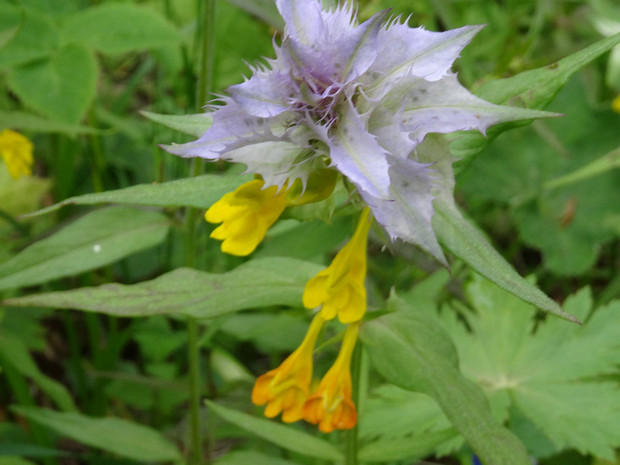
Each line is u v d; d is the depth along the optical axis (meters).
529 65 0.23
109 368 0.24
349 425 0.15
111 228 0.19
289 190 0.14
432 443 0.17
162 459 0.20
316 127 0.13
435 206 0.14
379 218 0.13
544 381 0.21
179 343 0.25
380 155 0.12
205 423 0.23
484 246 0.14
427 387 0.15
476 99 0.13
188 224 0.19
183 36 0.26
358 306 0.14
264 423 0.18
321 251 0.20
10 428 0.23
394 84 0.13
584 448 0.19
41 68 0.25
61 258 0.18
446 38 0.13
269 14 0.22
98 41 0.25
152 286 0.16
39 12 0.26
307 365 0.15
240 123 0.13
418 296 0.22
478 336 0.22
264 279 0.16
